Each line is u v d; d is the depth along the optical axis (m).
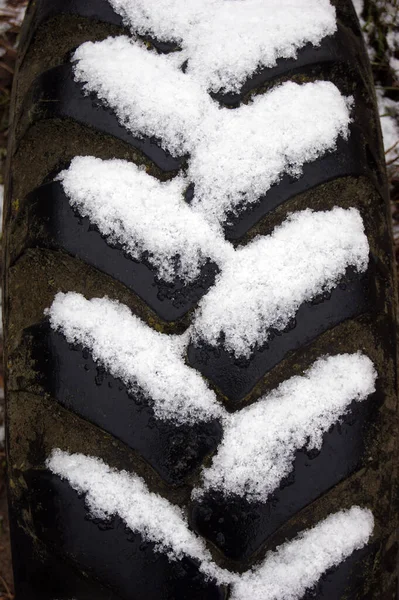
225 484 1.10
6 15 1.71
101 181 1.15
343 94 1.23
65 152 1.19
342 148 1.19
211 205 1.14
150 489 1.11
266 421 1.11
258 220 1.14
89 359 1.13
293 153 1.16
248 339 1.12
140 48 1.19
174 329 1.12
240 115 1.16
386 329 1.18
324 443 1.12
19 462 1.17
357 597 1.13
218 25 1.19
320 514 1.12
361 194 1.20
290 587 1.11
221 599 1.10
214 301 1.12
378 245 1.20
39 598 1.15
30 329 1.17
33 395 1.15
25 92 1.26
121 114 1.17
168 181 1.15
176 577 1.10
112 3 1.21
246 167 1.14
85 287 1.15
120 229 1.14
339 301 1.14
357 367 1.15
